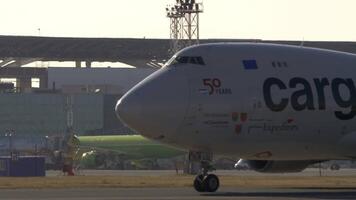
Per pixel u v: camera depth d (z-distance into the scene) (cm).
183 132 17125
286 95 17875
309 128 18125
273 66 18038
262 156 18100
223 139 17438
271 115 17725
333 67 18688
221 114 17312
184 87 17162
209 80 17375
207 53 17700
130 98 16962
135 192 17275
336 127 18425
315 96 18162
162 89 17050
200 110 17175
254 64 17875
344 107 18425
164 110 16912
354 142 18550
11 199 15138
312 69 18388
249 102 17538
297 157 18475
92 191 17775
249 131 17588
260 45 18325
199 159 17700
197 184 17362
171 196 15925
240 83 17562
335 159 19138
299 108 17975
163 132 17025
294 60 18338
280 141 17925
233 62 17750
